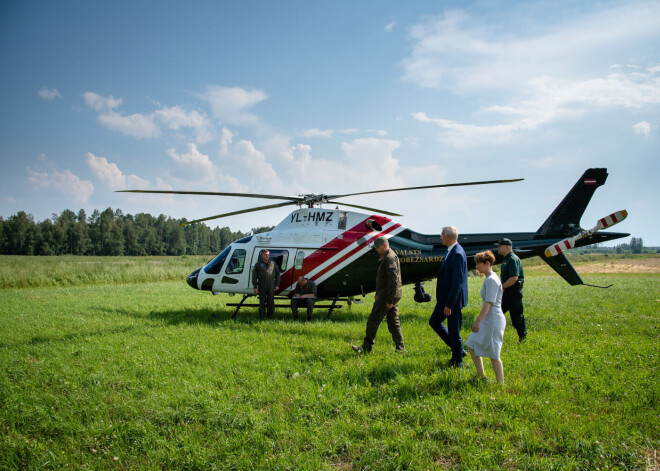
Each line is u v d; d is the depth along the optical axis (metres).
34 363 6.09
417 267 9.77
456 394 4.42
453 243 5.59
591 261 69.94
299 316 10.62
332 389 4.66
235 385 4.91
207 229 135.12
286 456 3.29
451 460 3.26
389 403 4.20
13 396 4.64
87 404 4.44
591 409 4.05
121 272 24.50
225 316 10.42
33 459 3.41
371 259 9.81
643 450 3.28
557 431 3.60
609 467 3.02
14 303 13.27
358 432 3.65
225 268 10.69
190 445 3.48
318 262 10.01
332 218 10.32
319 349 6.48
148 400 4.40
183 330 8.20
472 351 4.74
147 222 125.25
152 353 6.33
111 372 5.48
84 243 101.88
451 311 5.34
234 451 3.41
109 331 8.27
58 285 21.23
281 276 10.20
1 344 7.41
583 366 5.35
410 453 3.25
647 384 4.59
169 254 118.38
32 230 94.06
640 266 52.78
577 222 9.34
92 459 3.41
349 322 9.45
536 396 4.32
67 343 7.25
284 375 5.21
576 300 13.11
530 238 9.52
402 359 5.73
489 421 3.77
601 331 7.75
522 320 7.07
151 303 13.34
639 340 6.88
